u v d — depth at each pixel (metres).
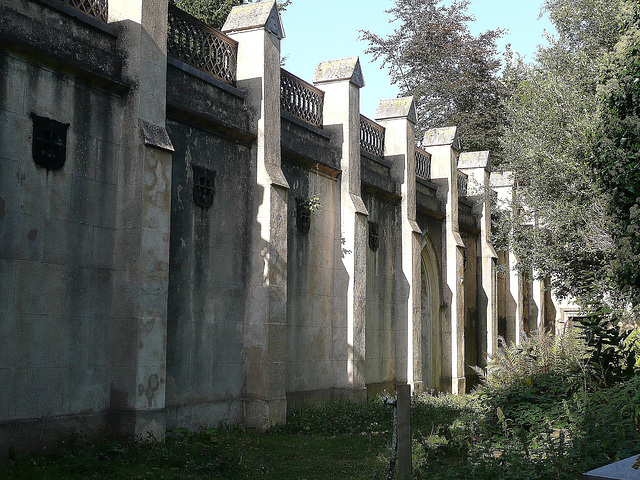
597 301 11.30
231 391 12.12
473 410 12.21
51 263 8.82
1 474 7.34
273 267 12.56
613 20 18.42
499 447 8.58
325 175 15.50
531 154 19.11
